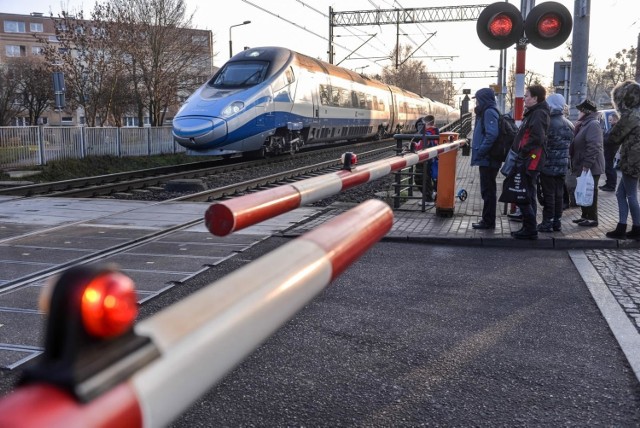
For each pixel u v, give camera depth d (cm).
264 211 208
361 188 1354
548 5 831
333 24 3512
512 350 377
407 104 3756
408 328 416
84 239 699
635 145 663
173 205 987
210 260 594
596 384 328
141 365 70
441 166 863
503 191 690
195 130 1711
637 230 679
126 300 70
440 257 631
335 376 339
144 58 3186
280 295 102
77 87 3038
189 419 289
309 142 2311
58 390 60
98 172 2098
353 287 515
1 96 4475
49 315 63
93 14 3044
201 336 80
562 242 677
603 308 455
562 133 724
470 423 286
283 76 1961
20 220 838
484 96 753
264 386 326
